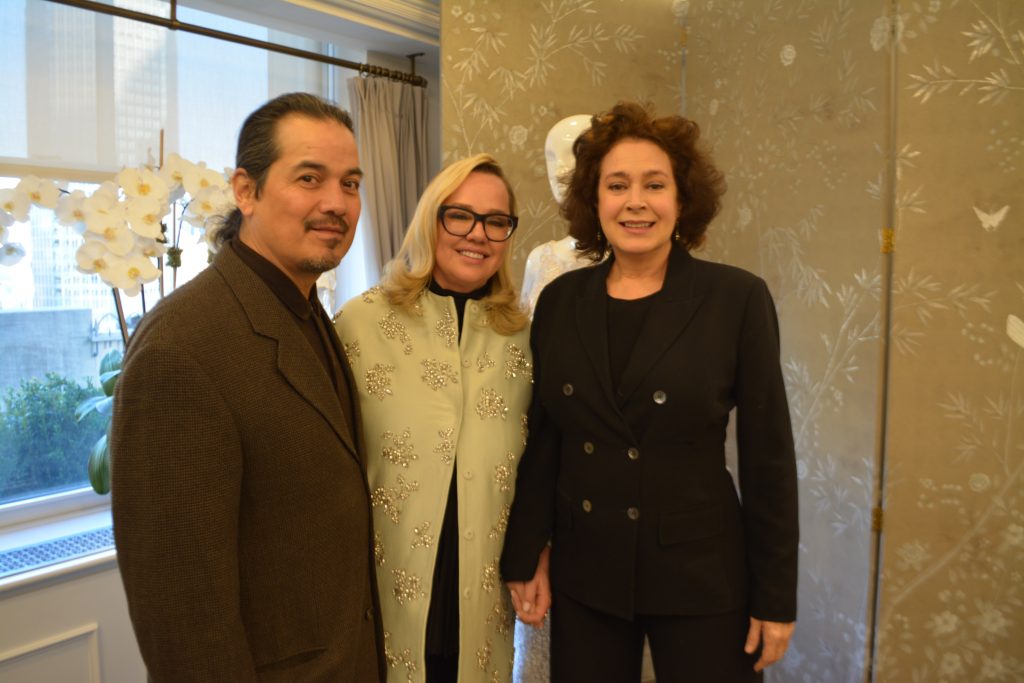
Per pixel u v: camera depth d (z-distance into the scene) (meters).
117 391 0.88
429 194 1.33
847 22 1.99
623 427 1.23
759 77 2.31
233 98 2.68
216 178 1.79
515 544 1.35
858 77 1.96
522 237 2.48
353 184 1.10
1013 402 1.91
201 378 0.87
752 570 1.25
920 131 1.86
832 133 2.05
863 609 2.00
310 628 0.99
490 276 1.38
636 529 1.23
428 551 1.25
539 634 1.94
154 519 0.84
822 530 2.14
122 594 2.09
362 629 1.10
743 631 1.24
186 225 2.55
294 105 1.04
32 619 1.92
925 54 1.85
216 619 0.87
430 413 1.28
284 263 1.05
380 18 2.73
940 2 1.84
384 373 1.29
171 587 0.85
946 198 1.87
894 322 1.91
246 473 0.94
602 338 1.27
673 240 1.34
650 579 1.22
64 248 2.33
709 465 1.24
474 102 2.35
